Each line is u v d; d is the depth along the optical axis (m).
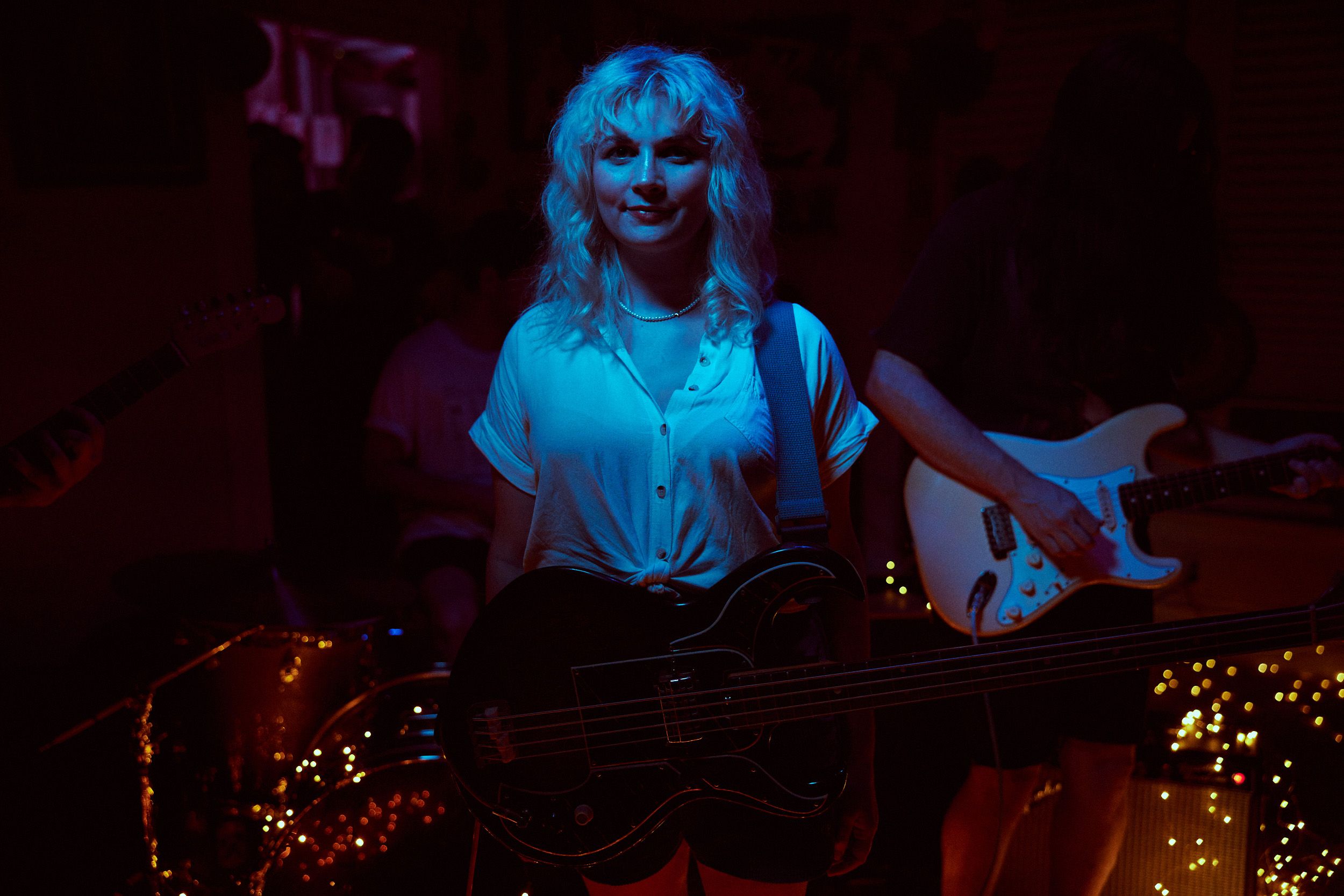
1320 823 2.67
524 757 1.32
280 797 2.52
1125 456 1.99
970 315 2.03
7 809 2.74
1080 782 1.98
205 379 4.00
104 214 3.72
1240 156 3.82
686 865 1.53
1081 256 1.94
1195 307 2.03
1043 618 1.99
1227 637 1.40
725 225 1.37
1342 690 3.55
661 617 1.30
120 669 3.37
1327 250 3.71
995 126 4.31
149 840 2.30
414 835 2.29
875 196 4.59
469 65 4.96
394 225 4.43
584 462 1.35
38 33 3.46
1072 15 4.07
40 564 3.70
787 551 1.29
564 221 1.41
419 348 3.11
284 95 7.89
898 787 2.64
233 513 4.12
